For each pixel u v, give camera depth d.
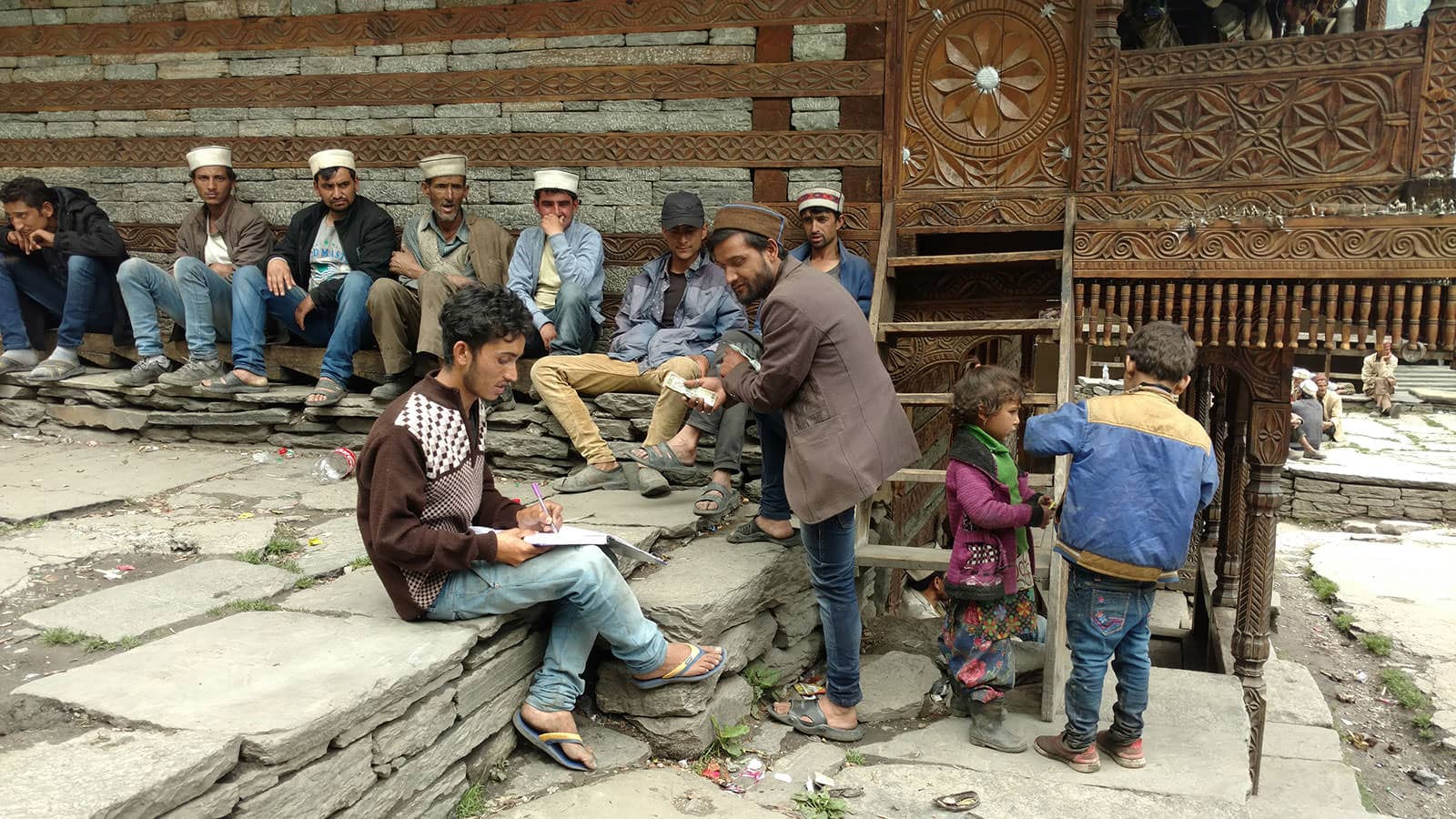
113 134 6.26
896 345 5.23
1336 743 4.65
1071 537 2.97
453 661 2.64
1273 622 7.04
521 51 5.53
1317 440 12.45
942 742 3.29
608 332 5.62
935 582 6.03
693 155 5.34
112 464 5.02
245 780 2.04
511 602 2.80
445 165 5.19
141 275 5.32
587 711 3.24
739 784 2.99
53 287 5.92
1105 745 3.16
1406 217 3.71
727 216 3.06
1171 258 4.05
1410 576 8.48
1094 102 4.65
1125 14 6.09
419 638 2.71
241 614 2.93
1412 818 4.59
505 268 5.38
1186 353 2.98
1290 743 4.64
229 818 2.02
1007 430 3.19
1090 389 14.28
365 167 5.85
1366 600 7.81
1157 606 7.27
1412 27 4.18
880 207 5.08
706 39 5.25
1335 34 4.29
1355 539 10.27
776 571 3.66
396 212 5.84
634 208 5.46
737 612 3.36
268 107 5.97
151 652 2.59
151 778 1.86
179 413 5.46
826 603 3.21
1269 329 4.08
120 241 5.76
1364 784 4.88
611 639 2.92
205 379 5.36
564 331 4.95
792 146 5.18
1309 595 8.20
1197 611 6.56
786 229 5.23
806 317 2.99
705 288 4.88
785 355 3.02
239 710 2.20
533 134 5.57
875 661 3.84
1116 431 2.95
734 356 3.62
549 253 5.20
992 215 4.89
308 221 5.40
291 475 4.86
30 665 2.61
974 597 3.15
